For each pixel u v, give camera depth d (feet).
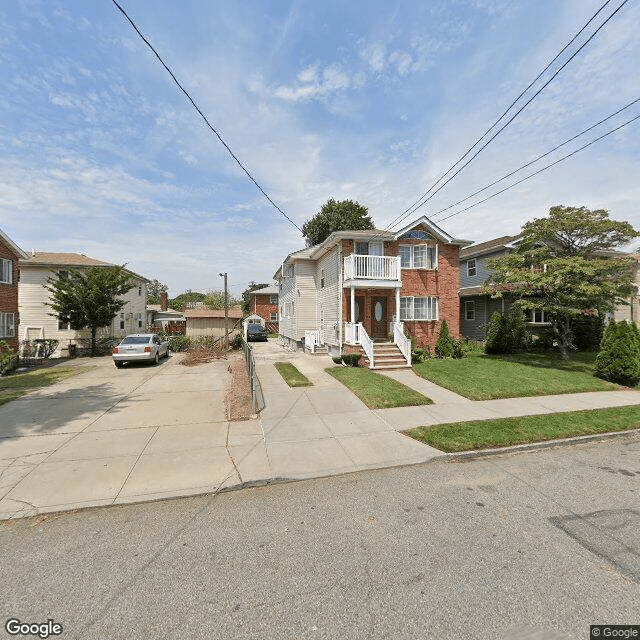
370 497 13.91
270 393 30.86
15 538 11.28
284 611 8.19
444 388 32.22
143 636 7.53
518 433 20.54
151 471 16.12
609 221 41.14
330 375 39.22
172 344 70.23
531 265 46.19
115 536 11.37
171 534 11.47
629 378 32.60
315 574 9.44
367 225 123.75
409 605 8.33
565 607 8.27
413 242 54.70
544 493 14.06
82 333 70.64
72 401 29.12
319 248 58.85
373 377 36.32
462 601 8.44
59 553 10.48
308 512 12.82
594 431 20.99
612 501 13.38
